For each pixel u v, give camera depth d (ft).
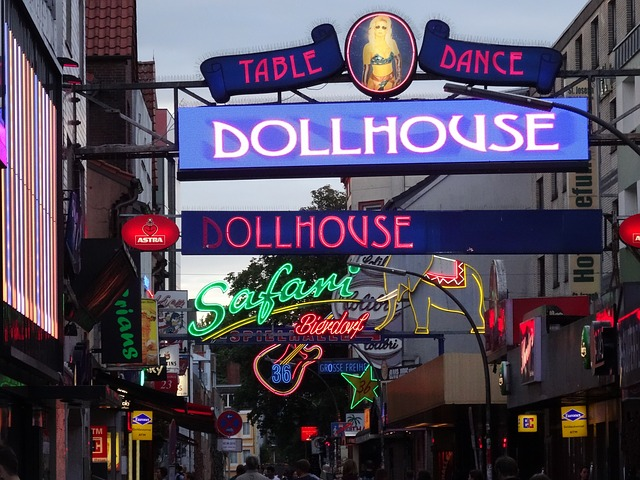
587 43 175.01
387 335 187.83
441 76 101.96
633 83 156.35
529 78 101.24
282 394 205.67
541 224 107.65
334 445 280.51
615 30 164.45
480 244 107.24
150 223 106.93
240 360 293.43
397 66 101.96
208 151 103.60
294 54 102.27
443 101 103.24
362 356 227.40
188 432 283.79
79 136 121.19
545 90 101.45
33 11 85.81
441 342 188.65
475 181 223.51
